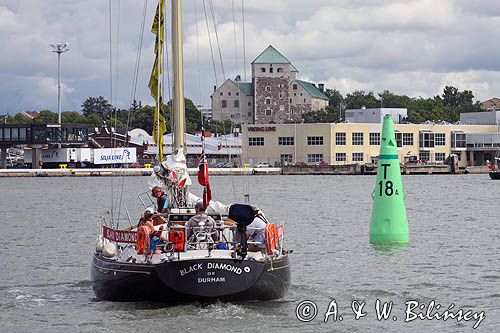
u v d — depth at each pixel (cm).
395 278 4872
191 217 3831
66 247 6712
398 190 5978
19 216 10319
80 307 4012
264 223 3950
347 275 4978
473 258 5650
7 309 4056
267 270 3681
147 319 3628
